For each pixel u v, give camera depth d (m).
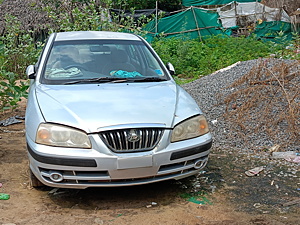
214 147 5.59
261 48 12.94
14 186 4.29
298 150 5.29
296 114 5.95
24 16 15.77
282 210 3.70
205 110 6.97
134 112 3.76
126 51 5.11
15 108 8.23
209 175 4.58
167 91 4.39
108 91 4.24
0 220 3.49
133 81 4.64
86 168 3.50
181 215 3.61
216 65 11.87
